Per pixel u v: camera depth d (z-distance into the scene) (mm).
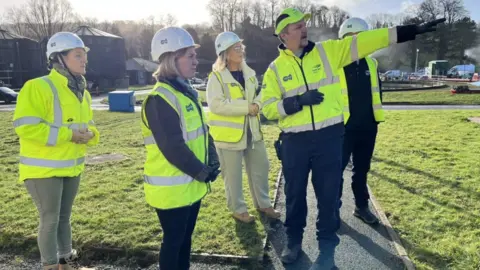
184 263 3158
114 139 10969
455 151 8148
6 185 6211
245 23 75938
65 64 3246
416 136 10250
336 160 3373
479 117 14289
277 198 5512
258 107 4375
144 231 4273
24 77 56938
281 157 3609
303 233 4203
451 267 3473
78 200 5328
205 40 80562
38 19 78188
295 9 3344
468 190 5473
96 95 42812
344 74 4254
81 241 4039
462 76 57938
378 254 3811
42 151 3145
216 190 5699
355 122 4301
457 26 73312
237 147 4430
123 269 3648
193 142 2824
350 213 4848
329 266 3402
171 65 2730
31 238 4129
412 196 5301
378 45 3234
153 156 2818
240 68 4570
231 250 3855
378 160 7461
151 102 2666
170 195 2766
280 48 3508
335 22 69062
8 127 14305
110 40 59906
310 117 3314
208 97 4430
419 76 60094
